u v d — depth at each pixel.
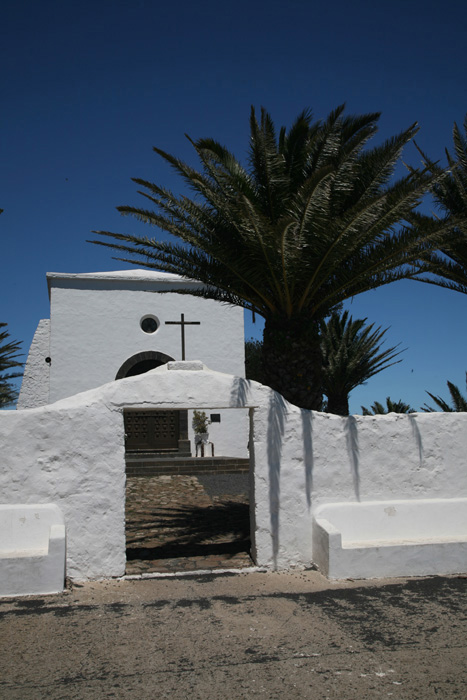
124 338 18.67
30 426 6.48
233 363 19.27
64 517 6.43
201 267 8.67
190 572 6.79
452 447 7.67
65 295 18.48
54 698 3.92
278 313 8.40
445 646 4.72
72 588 6.14
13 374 19.30
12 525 6.30
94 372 18.30
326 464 7.22
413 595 6.02
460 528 7.41
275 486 7.04
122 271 20.20
